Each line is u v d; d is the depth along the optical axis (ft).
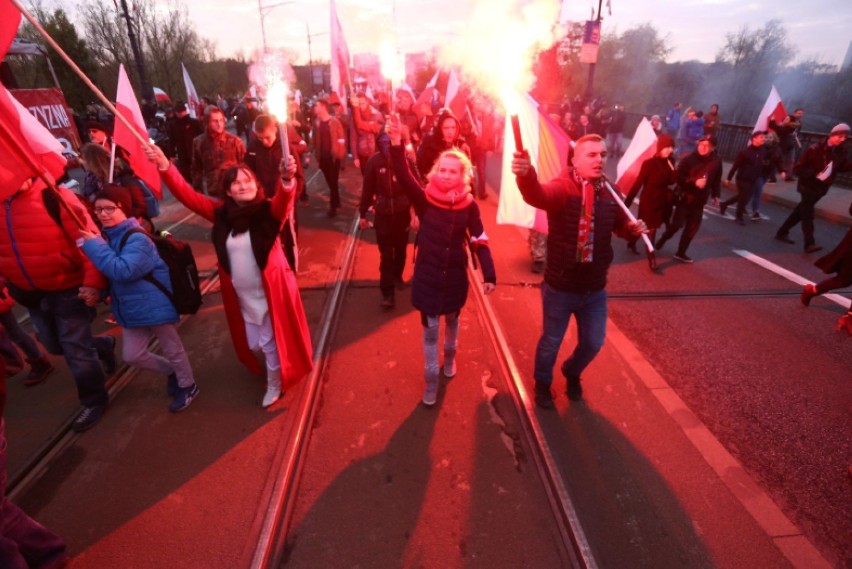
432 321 10.00
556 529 7.97
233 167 9.19
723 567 7.39
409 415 10.52
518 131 7.70
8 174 7.47
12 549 6.19
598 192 8.93
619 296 16.66
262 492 8.59
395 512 8.24
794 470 9.25
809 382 11.95
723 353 13.16
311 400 10.83
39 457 9.35
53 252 9.05
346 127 40.63
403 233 15.44
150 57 94.38
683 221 19.80
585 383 11.66
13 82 41.86
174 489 8.66
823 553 7.65
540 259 17.90
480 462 9.28
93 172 12.79
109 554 7.54
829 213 27.09
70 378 11.94
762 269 19.36
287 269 10.24
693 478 8.98
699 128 46.34
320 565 7.39
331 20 15.07
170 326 10.03
